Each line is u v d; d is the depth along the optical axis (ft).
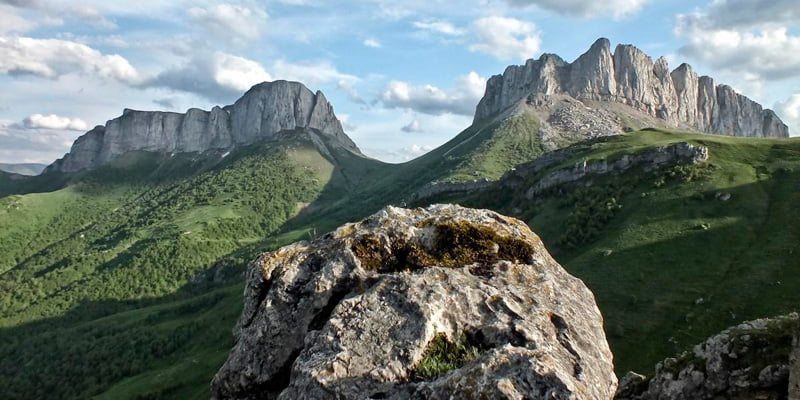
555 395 27.66
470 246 45.83
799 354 49.88
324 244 48.08
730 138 564.30
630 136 642.22
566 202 474.90
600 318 42.68
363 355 33.47
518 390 27.89
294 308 42.37
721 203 365.81
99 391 454.40
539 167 628.28
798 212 318.45
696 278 278.05
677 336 231.91
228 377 41.09
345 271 43.32
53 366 518.78
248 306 45.57
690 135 607.37
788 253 274.98
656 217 372.58
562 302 40.63
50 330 652.07
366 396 30.96
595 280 306.35
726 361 58.70
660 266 301.84
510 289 40.55
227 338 494.59
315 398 31.22
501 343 34.24
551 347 34.19
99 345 542.57
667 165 456.04
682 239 326.03
